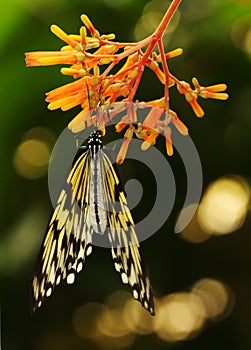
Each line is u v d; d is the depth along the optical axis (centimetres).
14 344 106
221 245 108
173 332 115
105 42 58
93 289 103
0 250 98
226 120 99
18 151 101
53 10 93
